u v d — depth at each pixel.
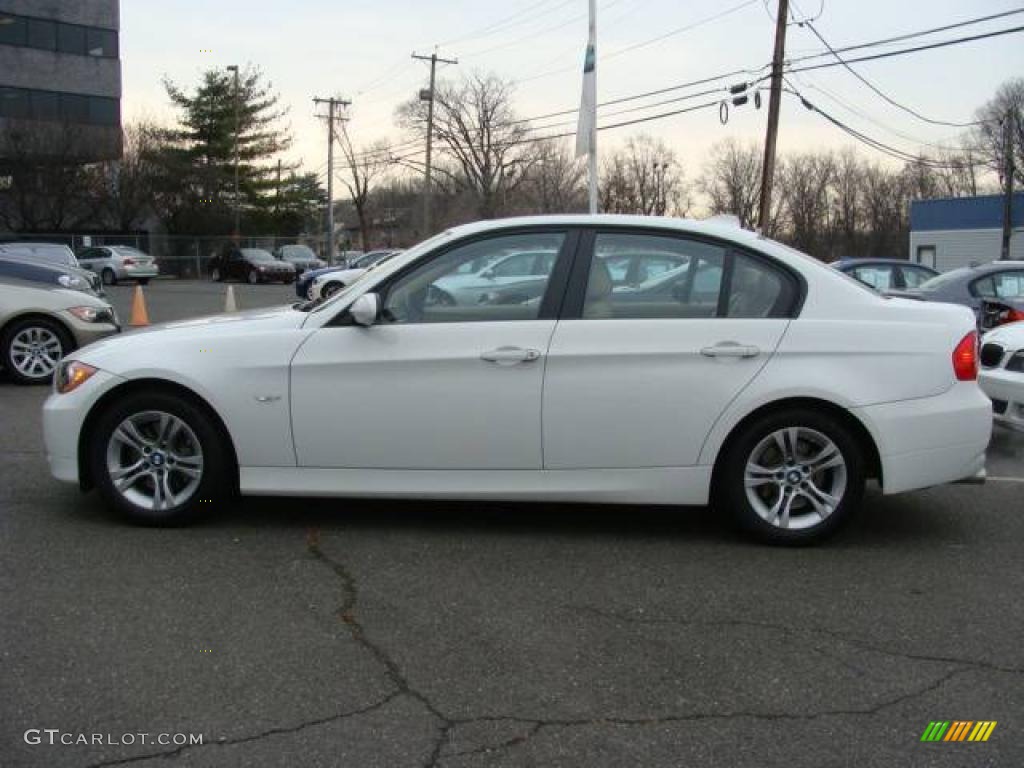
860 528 5.26
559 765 2.87
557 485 4.82
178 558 4.59
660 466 4.79
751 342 4.72
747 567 4.60
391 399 4.78
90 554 4.63
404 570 4.49
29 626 3.79
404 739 3.00
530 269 4.86
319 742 2.98
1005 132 55.19
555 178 74.12
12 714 3.12
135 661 3.50
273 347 4.84
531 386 4.73
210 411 4.93
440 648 3.65
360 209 72.12
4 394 9.55
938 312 4.90
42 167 43.91
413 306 4.88
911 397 4.75
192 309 22.94
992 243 49.12
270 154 56.31
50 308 10.10
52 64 50.50
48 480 6.00
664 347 4.71
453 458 4.82
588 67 17.94
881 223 78.81
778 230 82.06
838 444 4.76
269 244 52.38
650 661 3.57
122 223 48.00
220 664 3.49
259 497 5.65
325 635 3.75
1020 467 6.77
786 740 3.02
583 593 4.23
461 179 71.31
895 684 3.41
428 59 51.75
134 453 5.03
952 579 4.48
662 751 2.95
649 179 80.81
